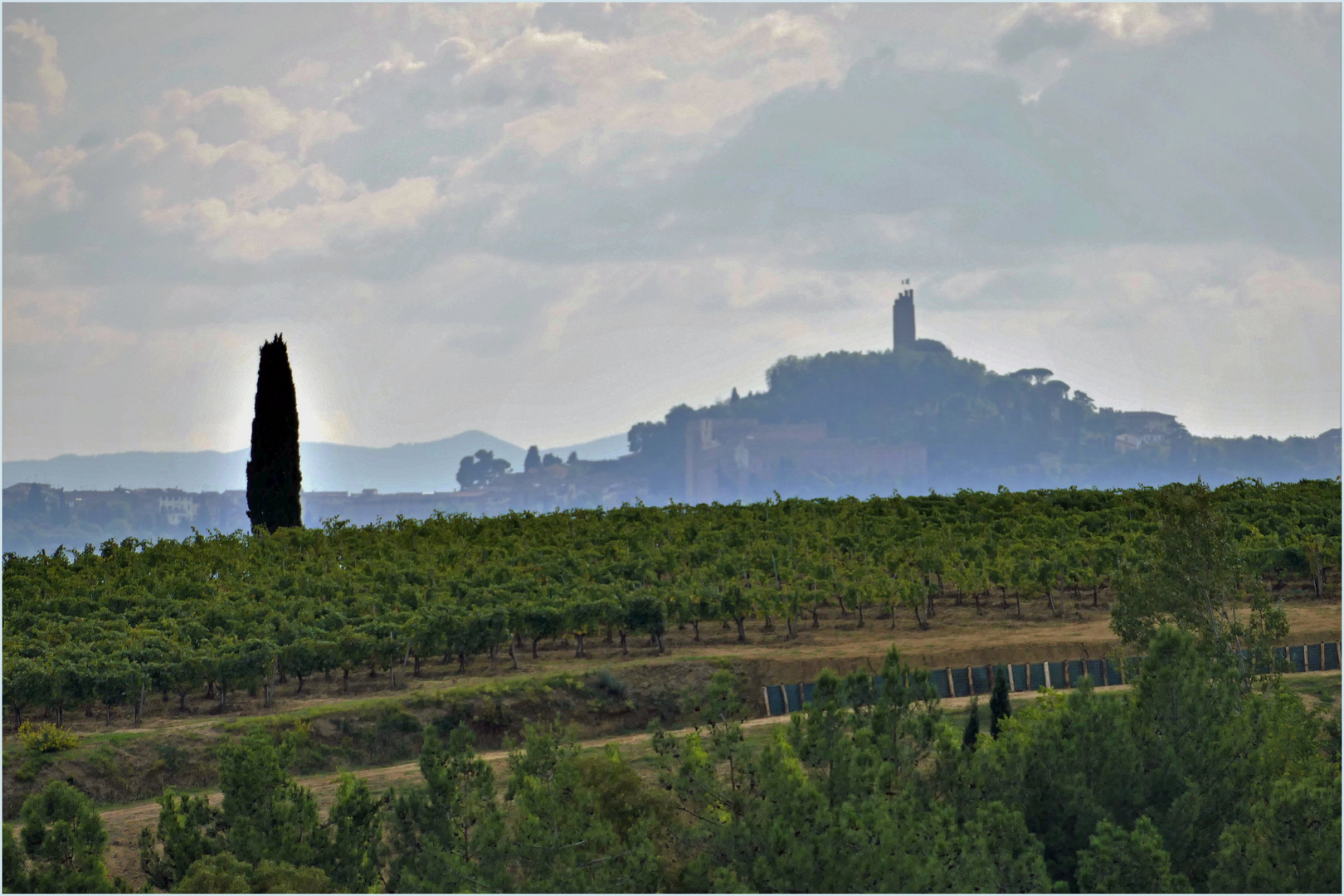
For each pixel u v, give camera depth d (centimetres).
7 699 7350
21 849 5175
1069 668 8619
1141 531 11475
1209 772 5150
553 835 4847
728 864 4612
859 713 5394
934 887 4328
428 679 8575
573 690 8125
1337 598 9906
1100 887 4531
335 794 6412
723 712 5512
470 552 11556
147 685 7712
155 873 5394
